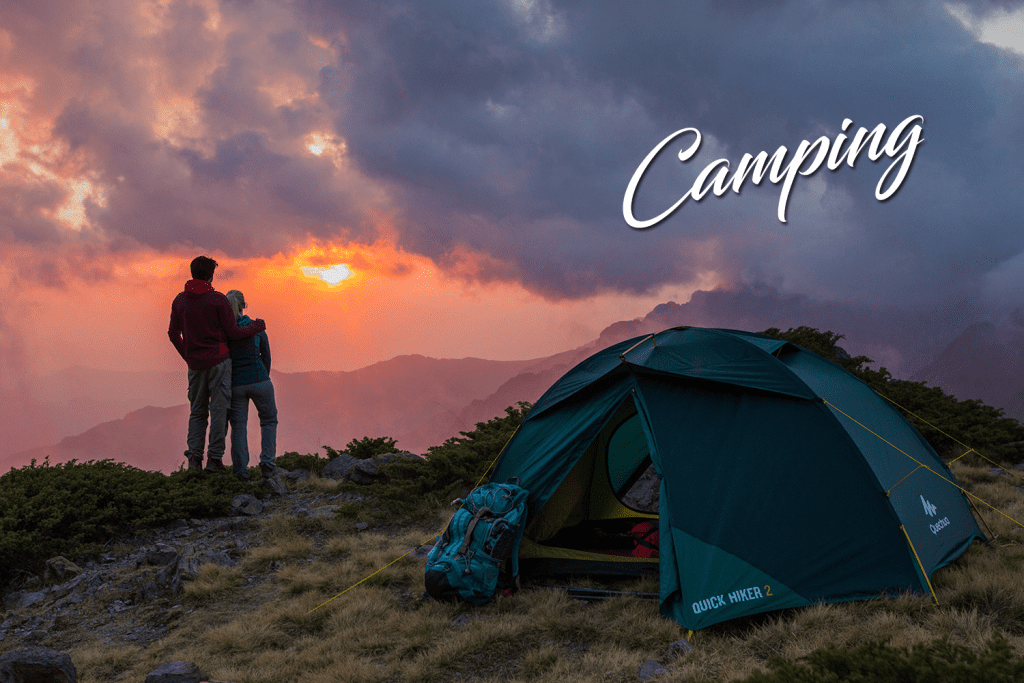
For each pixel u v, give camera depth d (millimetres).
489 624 6094
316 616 6746
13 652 5254
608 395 7539
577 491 8594
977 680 2914
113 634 6848
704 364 7133
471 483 11664
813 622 5391
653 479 10836
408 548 8812
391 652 5879
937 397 14570
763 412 6730
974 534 7387
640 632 5770
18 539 8680
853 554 5977
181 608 7277
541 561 7582
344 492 11625
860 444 6598
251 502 10883
